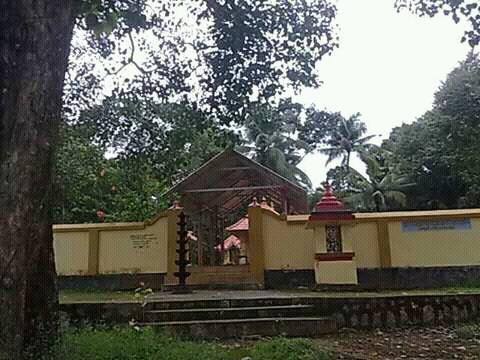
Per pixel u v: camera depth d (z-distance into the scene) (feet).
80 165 55.26
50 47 13.79
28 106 13.07
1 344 11.90
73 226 46.96
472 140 82.64
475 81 83.71
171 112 29.91
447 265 42.34
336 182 126.21
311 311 28.27
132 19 25.09
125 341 20.34
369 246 43.34
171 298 30.99
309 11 26.16
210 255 54.65
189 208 52.31
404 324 28.48
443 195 103.35
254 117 28.09
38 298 16.29
